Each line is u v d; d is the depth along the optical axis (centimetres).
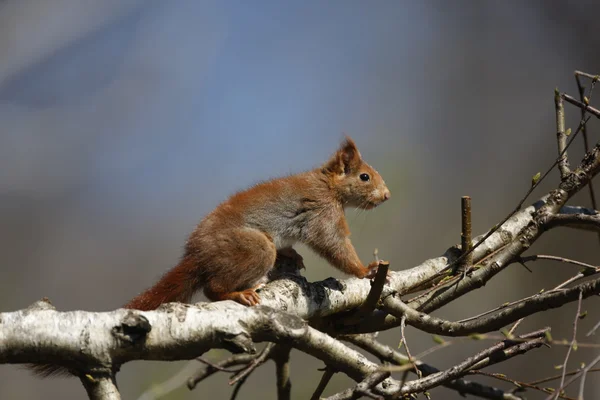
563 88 2072
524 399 882
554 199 820
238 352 616
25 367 678
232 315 626
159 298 834
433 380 661
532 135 2078
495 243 938
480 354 670
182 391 1597
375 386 648
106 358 581
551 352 1630
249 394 1650
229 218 886
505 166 2061
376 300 748
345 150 1027
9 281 1931
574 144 1883
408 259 1911
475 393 863
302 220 956
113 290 2023
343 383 1606
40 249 1989
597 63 2034
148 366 1597
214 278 845
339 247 979
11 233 1962
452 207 1994
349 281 831
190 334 607
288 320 644
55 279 1973
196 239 864
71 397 1761
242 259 845
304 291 785
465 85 2197
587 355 1614
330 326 832
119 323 584
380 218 1942
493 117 2131
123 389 1570
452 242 1941
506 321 718
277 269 950
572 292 690
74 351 575
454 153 2102
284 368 923
